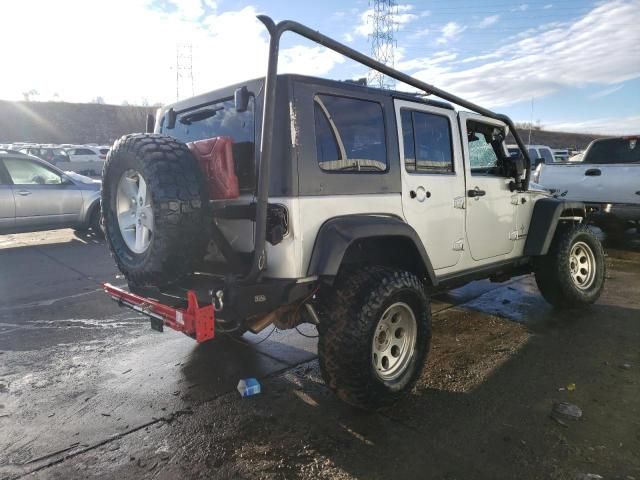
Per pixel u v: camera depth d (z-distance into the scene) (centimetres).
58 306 559
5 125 5681
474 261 430
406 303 316
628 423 296
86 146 2552
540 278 512
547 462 258
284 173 279
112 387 355
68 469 257
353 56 303
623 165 826
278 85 282
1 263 786
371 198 326
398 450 271
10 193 883
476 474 249
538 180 954
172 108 389
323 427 296
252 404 327
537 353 407
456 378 362
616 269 721
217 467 258
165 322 295
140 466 259
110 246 330
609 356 400
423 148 375
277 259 284
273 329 468
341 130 312
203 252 295
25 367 393
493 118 446
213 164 295
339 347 288
